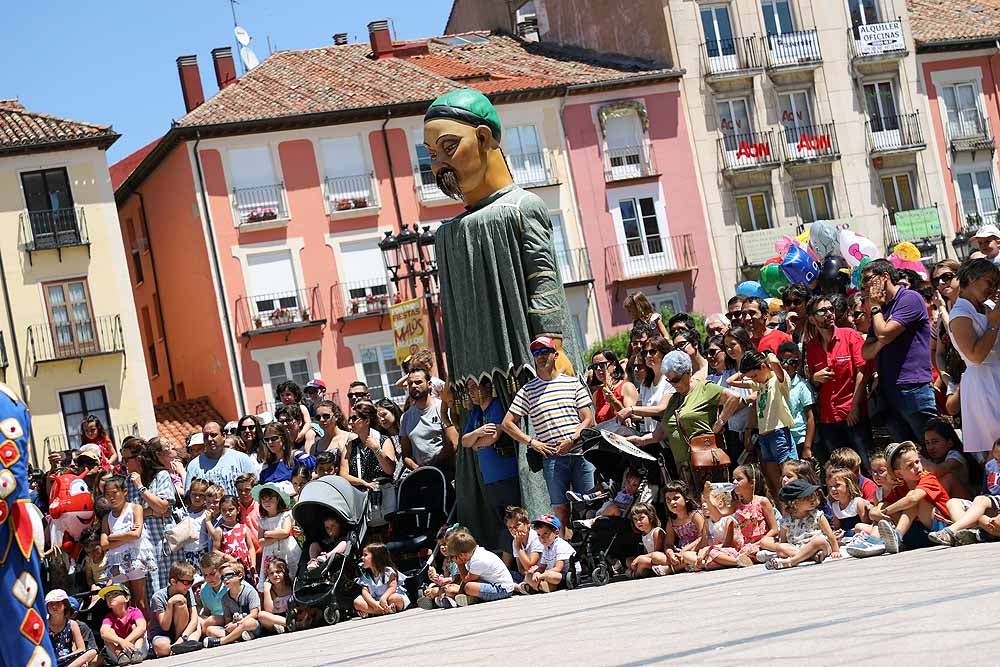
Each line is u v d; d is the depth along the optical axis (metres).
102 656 13.52
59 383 41.00
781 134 49.44
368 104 44.75
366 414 13.96
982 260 10.03
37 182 41.38
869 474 12.30
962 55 51.94
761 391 12.16
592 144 47.50
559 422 12.34
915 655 4.43
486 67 49.62
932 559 8.67
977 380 10.09
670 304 47.78
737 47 49.41
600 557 11.70
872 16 51.09
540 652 6.13
